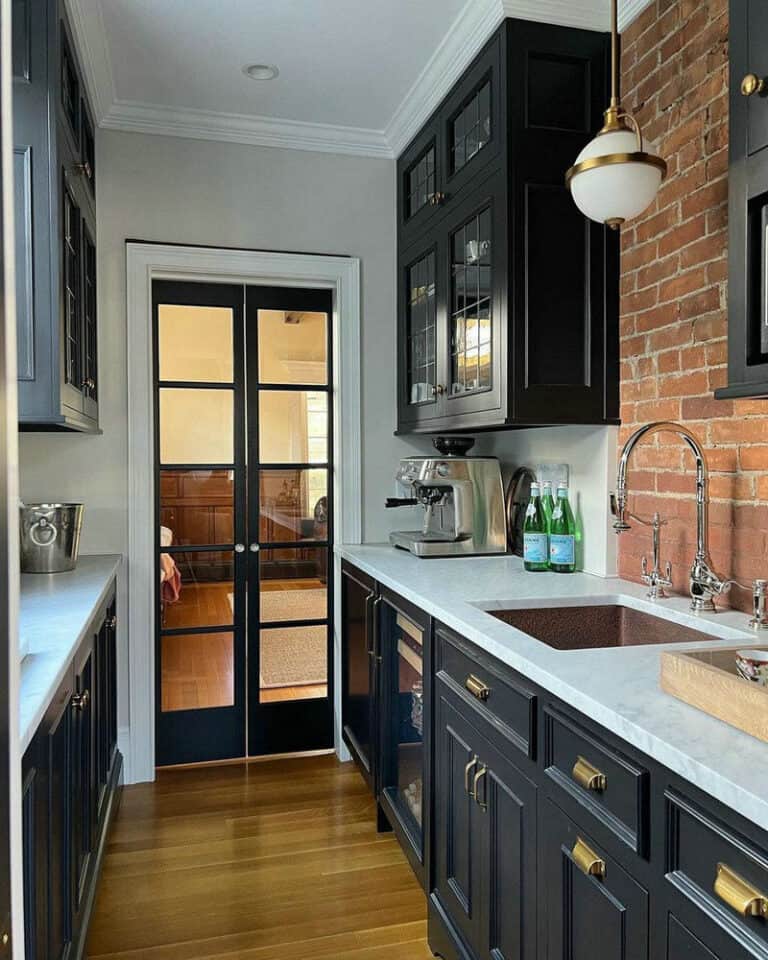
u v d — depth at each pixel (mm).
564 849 1257
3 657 517
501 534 2785
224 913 2062
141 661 2910
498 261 2176
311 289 3184
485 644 1560
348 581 3014
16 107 1842
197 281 3041
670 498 2004
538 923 1354
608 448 2250
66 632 1641
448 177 2572
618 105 1504
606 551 2273
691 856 944
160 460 3029
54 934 1392
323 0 2148
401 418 3131
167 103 2785
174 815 2646
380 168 3168
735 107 1355
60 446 2822
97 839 2066
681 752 938
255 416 3135
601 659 1379
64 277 1978
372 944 1942
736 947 847
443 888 1882
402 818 2254
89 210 2615
